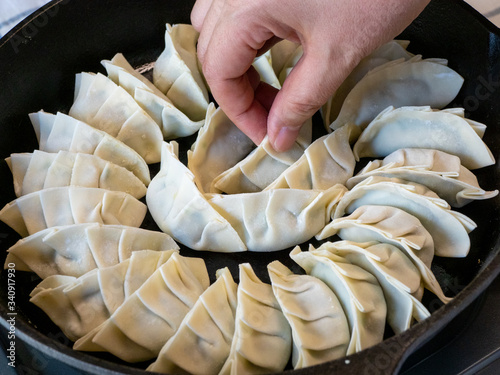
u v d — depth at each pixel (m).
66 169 0.43
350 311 0.38
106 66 0.48
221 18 0.38
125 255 0.41
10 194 0.44
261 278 0.42
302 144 0.45
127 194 0.43
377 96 0.47
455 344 0.39
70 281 0.39
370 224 0.41
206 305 0.38
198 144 0.45
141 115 0.45
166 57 0.49
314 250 0.40
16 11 0.54
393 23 0.36
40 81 0.47
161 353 0.36
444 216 0.41
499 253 0.35
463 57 0.47
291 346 0.38
